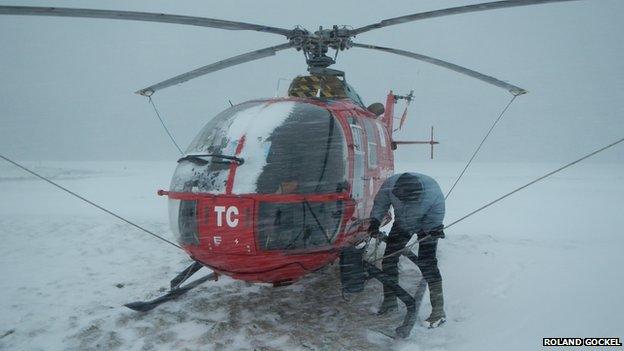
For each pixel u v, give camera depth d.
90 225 9.45
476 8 3.90
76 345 3.98
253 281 4.04
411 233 4.46
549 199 14.88
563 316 4.30
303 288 5.27
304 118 3.96
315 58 5.09
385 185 4.43
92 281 5.79
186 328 4.25
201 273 6.05
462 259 6.44
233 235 3.51
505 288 5.15
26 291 5.41
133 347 3.91
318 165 3.79
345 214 3.94
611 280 5.32
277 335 4.05
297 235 3.63
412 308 4.05
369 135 4.76
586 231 8.86
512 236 8.26
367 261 4.27
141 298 5.12
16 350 3.92
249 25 4.43
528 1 3.63
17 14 3.45
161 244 7.77
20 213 11.38
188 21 4.12
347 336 4.02
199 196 3.63
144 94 4.94
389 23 4.55
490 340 3.89
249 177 3.57
